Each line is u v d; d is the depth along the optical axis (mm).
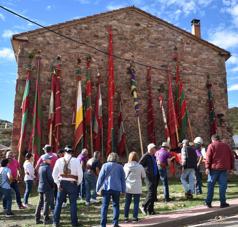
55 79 18297
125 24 20625
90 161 11812
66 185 8445
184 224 8789
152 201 9750
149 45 20844
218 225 8336
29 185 11578
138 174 8930
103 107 19234
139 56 20500
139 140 19562
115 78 19828
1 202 13281
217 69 22016
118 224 8305
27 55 18438
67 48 19219
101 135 18359
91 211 10617
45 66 18672
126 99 19797
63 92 18734
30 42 18625
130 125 19594
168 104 20203
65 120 18484
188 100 21016
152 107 19969
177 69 20969
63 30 19328
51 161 10336
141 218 9211
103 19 20219
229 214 9875
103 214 8055
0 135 30531
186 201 11602
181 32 21594
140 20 20969
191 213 9453
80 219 9484
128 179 8859
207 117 21219
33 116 17531
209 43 21969
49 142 17547
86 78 19078
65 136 18328
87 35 19734
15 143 17406
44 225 8938
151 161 9875
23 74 18172
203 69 21703
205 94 21469
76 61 19219
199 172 13055
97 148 18047
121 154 18656
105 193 8109
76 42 19438
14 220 9680
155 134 19922
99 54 19719
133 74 19750
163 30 21312
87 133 18219
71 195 8508
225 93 21859
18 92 17922
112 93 18969
